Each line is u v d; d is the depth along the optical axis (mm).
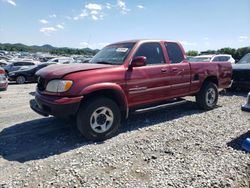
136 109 5645
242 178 3395
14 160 4023
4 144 4707
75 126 5707
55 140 4891
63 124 5883
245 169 3623
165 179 3367
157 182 3295
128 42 5762
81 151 4316
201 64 6766
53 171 3621
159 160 3934
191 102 7590
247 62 10297
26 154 4254
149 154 4148
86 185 3244
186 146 4453
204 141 4684
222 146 4438
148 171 3594
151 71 5512
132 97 5242
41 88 4879
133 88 5211
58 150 4398
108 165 3791
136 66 5137
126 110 5219
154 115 6625
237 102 8266
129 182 3311
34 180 3379
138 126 5699
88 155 4137
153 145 4512
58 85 4488
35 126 5793
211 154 4117
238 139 4773
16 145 4656
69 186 3227
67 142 4781
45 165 3818
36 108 5023
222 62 7484
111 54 5660
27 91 12008
